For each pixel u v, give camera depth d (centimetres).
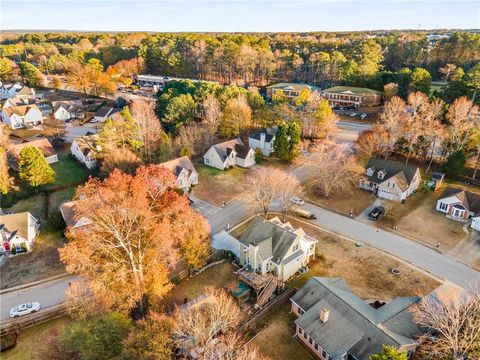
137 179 4084
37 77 13825
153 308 3678
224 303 3519
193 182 6869
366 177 6600
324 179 6384
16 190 6241
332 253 4897
